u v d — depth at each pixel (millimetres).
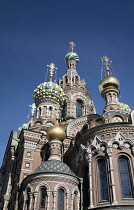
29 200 23406
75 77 51312
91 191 22688
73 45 60438
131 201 20984
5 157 42812
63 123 41188
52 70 49281
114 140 24000
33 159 31359
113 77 35844
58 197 23094
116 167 22688
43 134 33438
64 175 24031
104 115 30656
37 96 43188
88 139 26297
